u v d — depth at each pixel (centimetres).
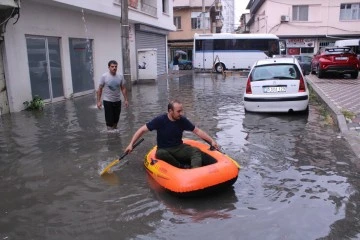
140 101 1401
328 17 3528
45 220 449
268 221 434
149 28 2530
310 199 489
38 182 571
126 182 563
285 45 3294
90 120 1043
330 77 2280
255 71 1065
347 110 1037
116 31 2047
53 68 1423
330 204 473
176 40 4403
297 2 3556
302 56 2830
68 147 761
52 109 1248
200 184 485
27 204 495
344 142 755
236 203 484
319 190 518
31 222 445
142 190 532
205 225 429
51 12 1386
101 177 588
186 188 482
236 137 812
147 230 420
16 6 1063
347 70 2120
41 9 1323
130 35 2258
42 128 943
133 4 2084
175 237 404
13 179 586
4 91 1168
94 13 1683
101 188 543
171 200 497
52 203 496
